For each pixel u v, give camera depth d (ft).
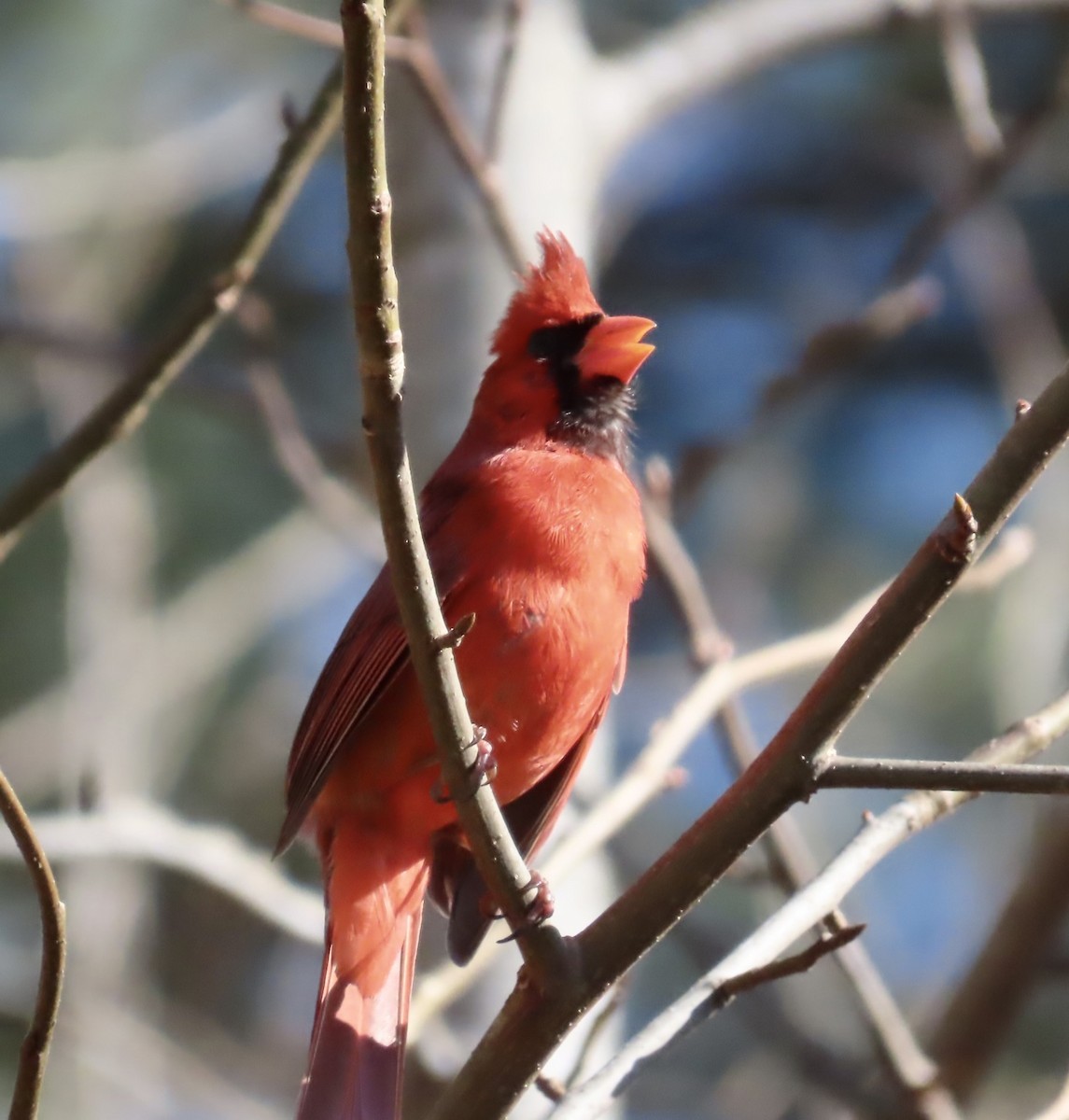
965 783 14.37
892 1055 23.26
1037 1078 34.12
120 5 43.86
